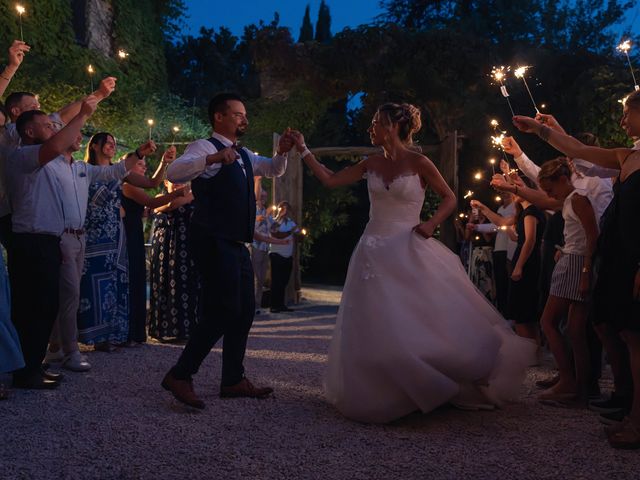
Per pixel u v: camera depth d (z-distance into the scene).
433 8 15.86
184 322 5.66
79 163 4.29
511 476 2.42
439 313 3.23
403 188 3.40
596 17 11.75
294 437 2.89
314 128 12.30
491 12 12.77
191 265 5.69
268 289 10.59
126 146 10.04
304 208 14.12
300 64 11.57
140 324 5.50
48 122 3.89
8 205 3.78
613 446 2.78
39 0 9.73
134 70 11.83
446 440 2.89
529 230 4.96
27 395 3.57
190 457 2.58
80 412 3.23
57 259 3.85
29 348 3.75
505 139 4.88
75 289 4.29
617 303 2.84
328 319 8.35
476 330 3.30
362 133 12.60
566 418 3.33
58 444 2.71
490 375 3.44
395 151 3.48
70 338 4.31
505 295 6.88
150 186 4.50
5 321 3.42
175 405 3.39
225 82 19.80
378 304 3.21
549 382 4.14
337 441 2.84
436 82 10.95
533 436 2.97
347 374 3.20
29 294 3.75
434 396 3.11
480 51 10.87
